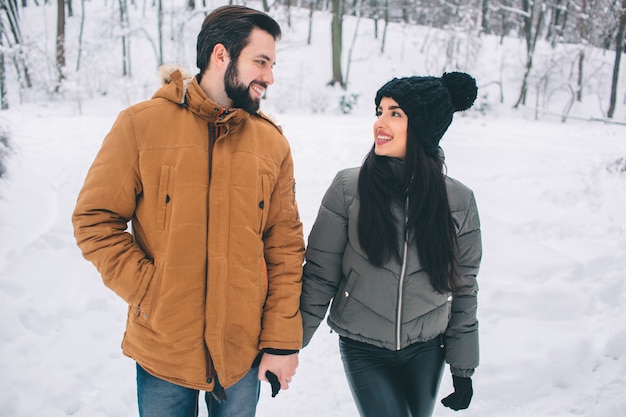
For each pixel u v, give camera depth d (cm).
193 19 2620
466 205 202
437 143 198
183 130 165
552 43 3250
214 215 166
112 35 2609
